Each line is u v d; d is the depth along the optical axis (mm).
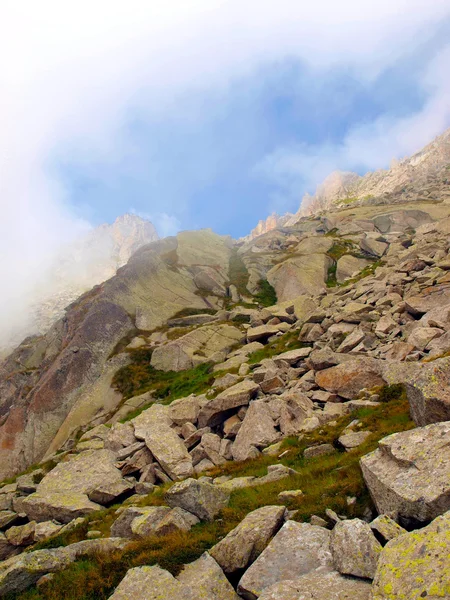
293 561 8938
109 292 75375
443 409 12000
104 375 58281
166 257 102750
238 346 53906
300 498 12984
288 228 141500
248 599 8844
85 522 19516
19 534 20953
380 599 6160
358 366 25172
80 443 37031
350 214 128125
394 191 169125
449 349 23297
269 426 23578
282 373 31391
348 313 38156
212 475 21094
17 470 51406
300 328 45719
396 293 39875
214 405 27938
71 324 74000
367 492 11719
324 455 17875
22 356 79562
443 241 53281
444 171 184250
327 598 7137
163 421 30344
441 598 5590
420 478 9117
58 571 12742
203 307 80125
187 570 10289
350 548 8008
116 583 11133
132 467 25797
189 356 54969
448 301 32312
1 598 12242
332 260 88000
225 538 10773
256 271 96250
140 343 64875
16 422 57438
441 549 6309
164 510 14680
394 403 19828
